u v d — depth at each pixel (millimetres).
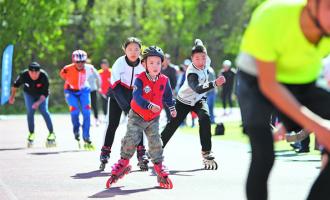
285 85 7617
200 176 16234
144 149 17453
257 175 7402
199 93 17188
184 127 35906
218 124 28828
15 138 28547
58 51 65375
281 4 6855
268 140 7418
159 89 14516
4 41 55344
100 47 70188
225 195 13367
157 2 75938
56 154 21766
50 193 13773
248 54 7426
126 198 13102
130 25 73812
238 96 7723
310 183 14797
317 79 7738
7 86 42531
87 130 23172
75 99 23438
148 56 14383
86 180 15727
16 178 16109
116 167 14516
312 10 6727
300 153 21188
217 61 80750
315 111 7703
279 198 12969
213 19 80438
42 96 24266
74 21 68500
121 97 16891
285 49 7004
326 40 7102
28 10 56188
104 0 72062
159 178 14461
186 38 77062
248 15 80125
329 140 6617
